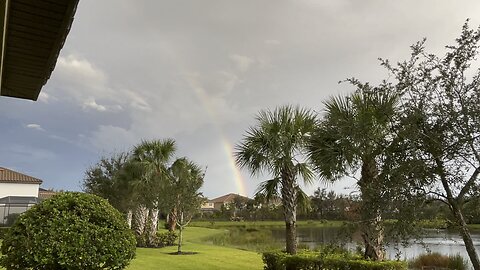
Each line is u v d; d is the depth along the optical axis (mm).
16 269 6555
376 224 5043
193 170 19672
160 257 14797
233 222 58094
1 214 31172
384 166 4992
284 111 11953
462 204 4812
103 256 6844
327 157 6480
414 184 4699
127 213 23766
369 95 5809
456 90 4840
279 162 11586
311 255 9695
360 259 8477
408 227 4664
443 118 4812
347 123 5637
